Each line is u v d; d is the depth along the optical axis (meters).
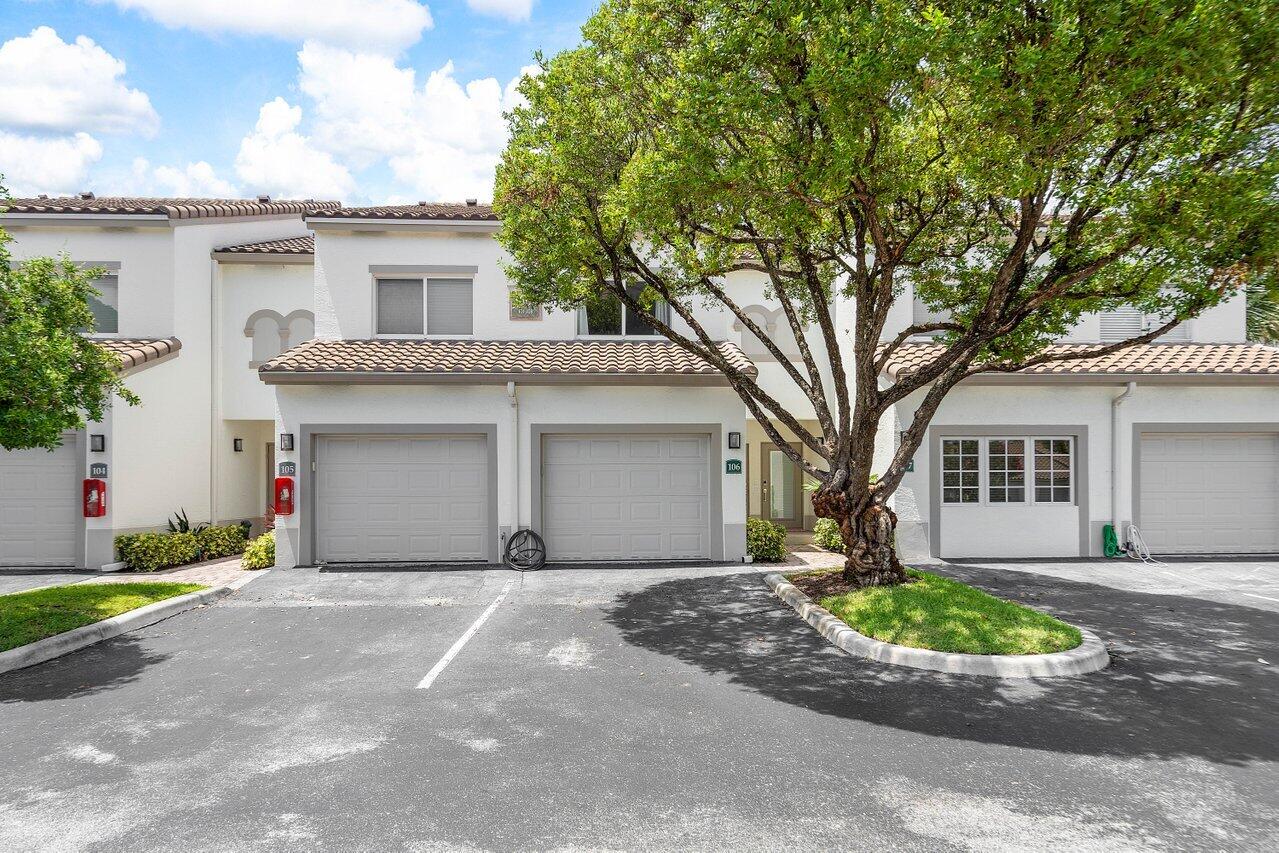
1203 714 6.18
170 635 8.65
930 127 8.23
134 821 4.43
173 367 14.23
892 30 6.66
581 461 13.05
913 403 13.48
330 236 14.16
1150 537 13.87
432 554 12.78
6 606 9.12
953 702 6.46
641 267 10.51
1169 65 6.29
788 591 10.25
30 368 7.68
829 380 16.27
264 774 5.04
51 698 6.57
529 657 7.79
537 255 10.12
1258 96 6.66
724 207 8.74
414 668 7.41
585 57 9.09
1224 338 15.20
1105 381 13.21
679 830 4.32
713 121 7.53
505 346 13.87
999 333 8.84
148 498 13.59
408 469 12.78
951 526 13.58
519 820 4.43
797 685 6.91
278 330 15.77
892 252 9.40
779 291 10.88
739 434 12.98
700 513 13.12
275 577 11.67
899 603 8.73
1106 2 6.22
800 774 5.06
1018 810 4.57
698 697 6.59
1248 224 7.07
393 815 4.49
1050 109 6.66
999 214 9.58
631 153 9.33
